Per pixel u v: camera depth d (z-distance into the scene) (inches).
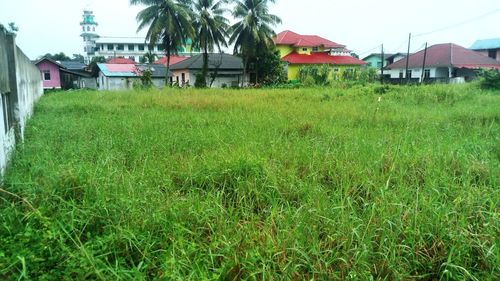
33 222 136.6
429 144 258.8
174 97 695.7
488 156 238.2
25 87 405.7
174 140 283.6
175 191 182.4
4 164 205.9
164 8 1349.7
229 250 125.3
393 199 162.2
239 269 119.6
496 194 169.2
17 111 282.8
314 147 257.0
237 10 1480.1
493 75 795.4
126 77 1589.6
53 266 118.6
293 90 930.1
